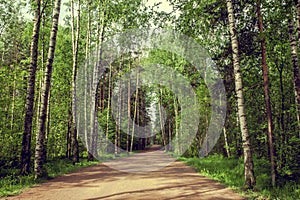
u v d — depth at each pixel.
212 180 11.27
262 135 12.09
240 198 7.88
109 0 21.50
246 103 12.77
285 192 8.08
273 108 11.65
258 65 12.23
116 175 13.18
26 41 23.67
